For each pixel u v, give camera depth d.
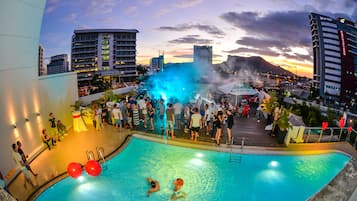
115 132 12.17
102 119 13.38
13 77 8.33
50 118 10.55
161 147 10.75
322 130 10.91
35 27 9.35
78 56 97.50
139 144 11.05
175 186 7.92
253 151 10.13
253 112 16.12
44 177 7.95
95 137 11.48
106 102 14.23
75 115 12.04
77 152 9.85
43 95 10.63
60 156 9.48
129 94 19.78
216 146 10.53
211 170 9.09
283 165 9.41
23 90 9.01
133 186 8.07
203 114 12.62
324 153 10.16
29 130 9.30
